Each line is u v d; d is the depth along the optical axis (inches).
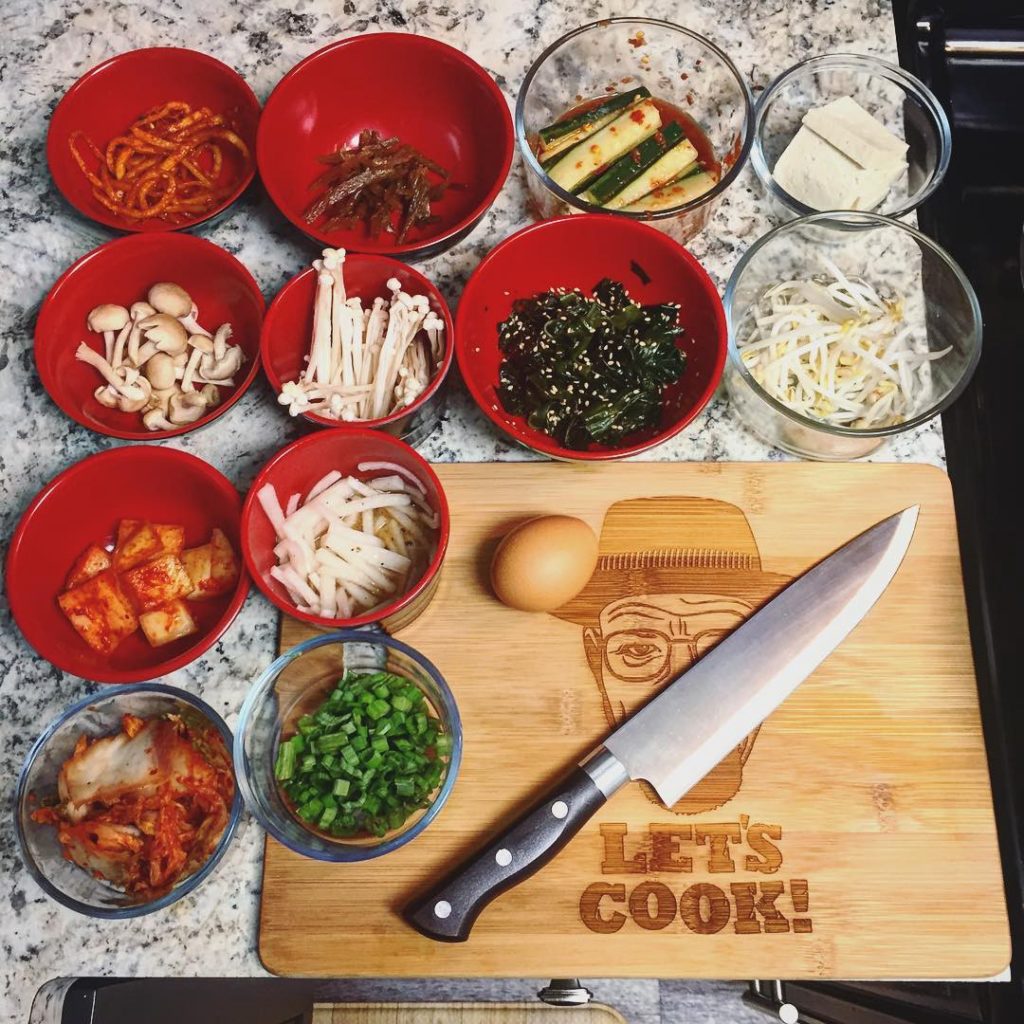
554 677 41.8
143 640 43.3
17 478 46.3
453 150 50.1
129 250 44.4
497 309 46.2
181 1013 40.9
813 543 43.4
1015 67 52.7
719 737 39.4
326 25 52.7
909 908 38.8
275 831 37.3
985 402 46.8
